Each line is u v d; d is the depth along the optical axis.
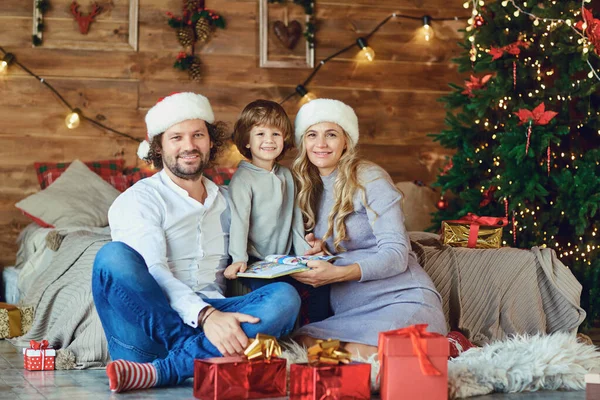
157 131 2.75
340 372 2.23
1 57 5.19
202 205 2.77
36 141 5.25
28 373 2.83
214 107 5.52
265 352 2.32
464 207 4.38
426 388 2.24
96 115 5.34
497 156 4.30
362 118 5.75
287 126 3.01
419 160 5.83
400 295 2.86
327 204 3.01
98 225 4.72
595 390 2.25
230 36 5.55
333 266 2.75
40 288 3.62
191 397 2.34
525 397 2.47
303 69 5.66
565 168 4.17
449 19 5.89
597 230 4.23
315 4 5.70
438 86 5.87
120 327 2.53
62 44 5.29
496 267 3.46
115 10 5.38
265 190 2.95
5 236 5.20
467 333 3.36
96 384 2.60
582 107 4.23
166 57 5.44
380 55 5.79
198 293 2.70
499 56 4.15
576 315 3.46
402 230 2.90
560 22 4.11
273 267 2.73
